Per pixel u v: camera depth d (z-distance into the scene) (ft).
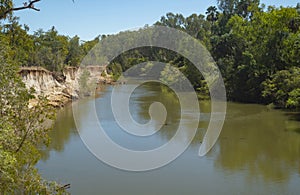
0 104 29.60
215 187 56.29
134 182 58.75
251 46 166.20
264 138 86.17
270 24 152.76
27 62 179.93
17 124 30.42
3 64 30.25
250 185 56.80
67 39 241.14
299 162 67.72
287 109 129.08
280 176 60.59
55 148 78.89
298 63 142.20
